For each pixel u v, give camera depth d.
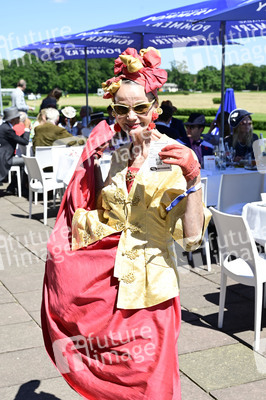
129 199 2.14
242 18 5.41
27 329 4.14
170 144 2.10
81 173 2.34
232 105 11.88
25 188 10.23
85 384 2.28
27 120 11.84
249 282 3.81
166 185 2.09
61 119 10.95
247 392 3.20
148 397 2.13
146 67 2.10
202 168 6.71
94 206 2.38
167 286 2.15
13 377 3.39
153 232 2.16
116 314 2.16
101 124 2.36
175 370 2.19
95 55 12.00
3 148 9.69
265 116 24.20
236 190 5.82
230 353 3.71
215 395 3.16
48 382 3.34
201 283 5.20
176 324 2.25
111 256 2.19
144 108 2.06
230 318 4.33
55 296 2.30
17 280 5.34
